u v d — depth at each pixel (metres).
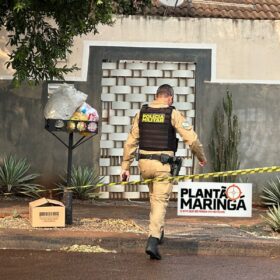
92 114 11.95
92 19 12.02
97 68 15.70
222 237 10.77
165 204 9.65
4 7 12.29
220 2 16.45
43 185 15.63
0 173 15.34
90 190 15.43
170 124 9.65
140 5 15.34
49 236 10.30
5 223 11.39
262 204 15.92
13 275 8.51
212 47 15.99
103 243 10.27
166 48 15.85
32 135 15.67
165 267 9.15
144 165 9.66
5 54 15.48
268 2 16.78
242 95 16.09
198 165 15.99
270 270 9.16
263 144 16.12
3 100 15.60
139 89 15.97
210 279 8.51
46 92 15.64
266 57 16.14
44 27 12.55
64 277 8.44
